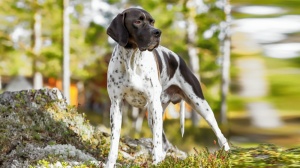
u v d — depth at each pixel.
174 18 24.36
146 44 5.02
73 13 26.98
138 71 5.34
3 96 7.27
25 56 26.12
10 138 6.34
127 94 5.49
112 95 5.48
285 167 2.74
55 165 5.30
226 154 4.95
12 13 25.73
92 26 26.84
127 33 5.17
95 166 5.45
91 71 27.95
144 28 5.07
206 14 24.66
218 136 6.68
